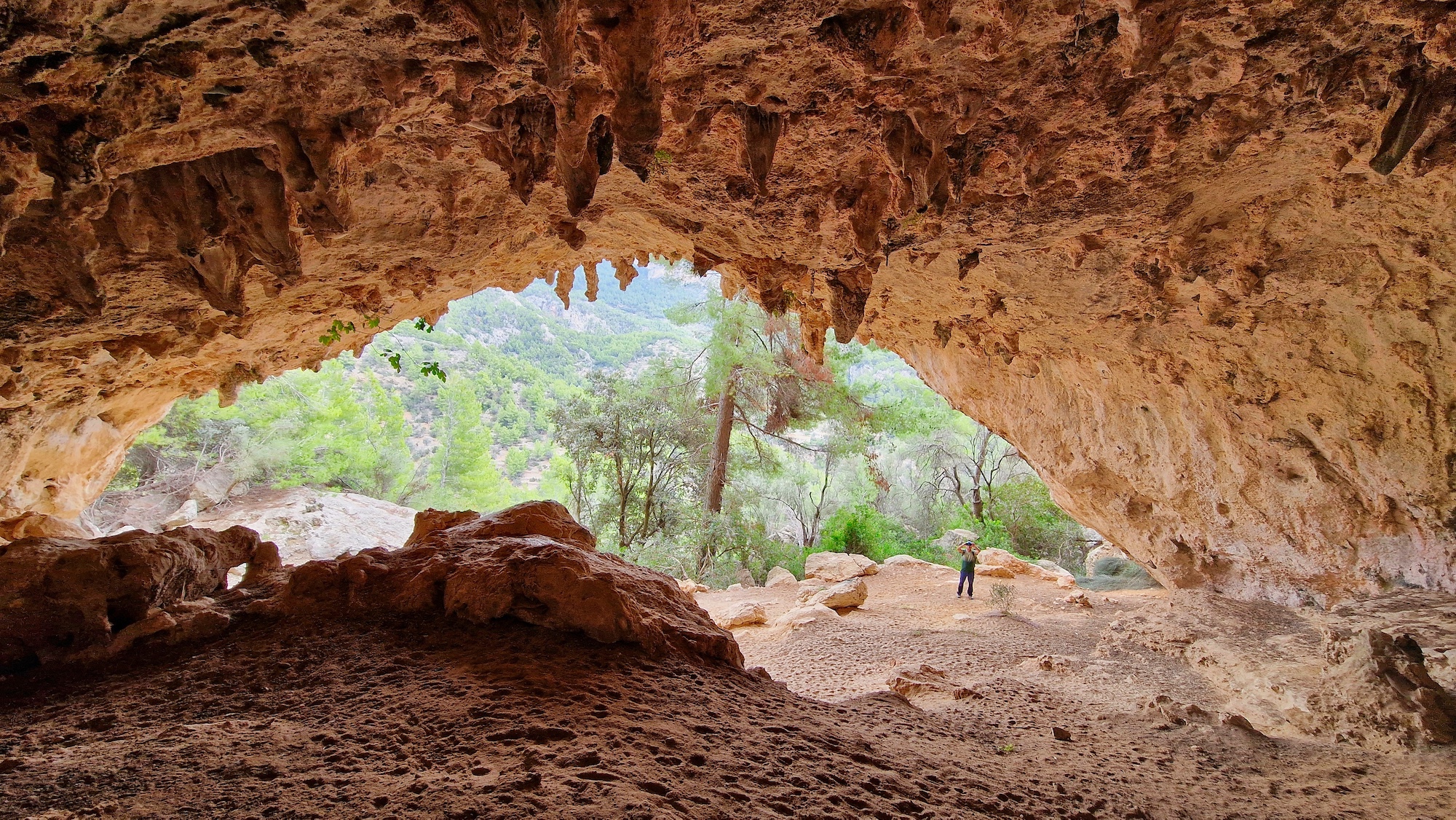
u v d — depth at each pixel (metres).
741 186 5.74
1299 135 5.04
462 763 2.88
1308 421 8.84
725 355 22.22
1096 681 8.98
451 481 31.16
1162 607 12.05
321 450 27.19
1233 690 8.20
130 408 9.98
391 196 5.58
